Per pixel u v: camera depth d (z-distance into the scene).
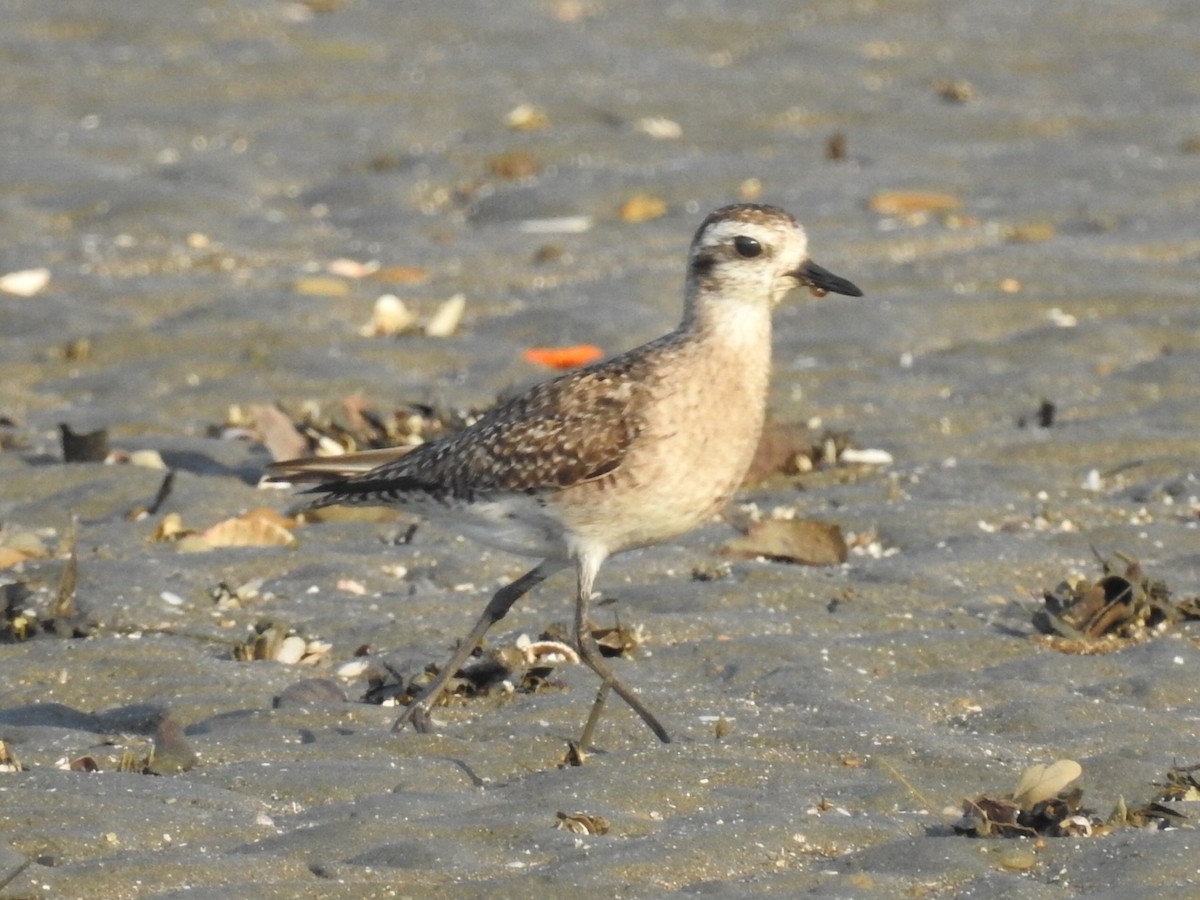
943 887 7.64
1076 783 8.80
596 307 17.19
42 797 8.27
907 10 28.67
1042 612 10.94
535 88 24.70
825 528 12.30
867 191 20.84
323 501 10.50
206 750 9.11
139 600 11.41
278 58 25.48
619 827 8.25
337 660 10.66
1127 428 14.45
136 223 19.73
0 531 12.47
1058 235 19.56
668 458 9.58
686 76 25.34
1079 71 25.84
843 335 16.64
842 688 10.01
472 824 8.15
